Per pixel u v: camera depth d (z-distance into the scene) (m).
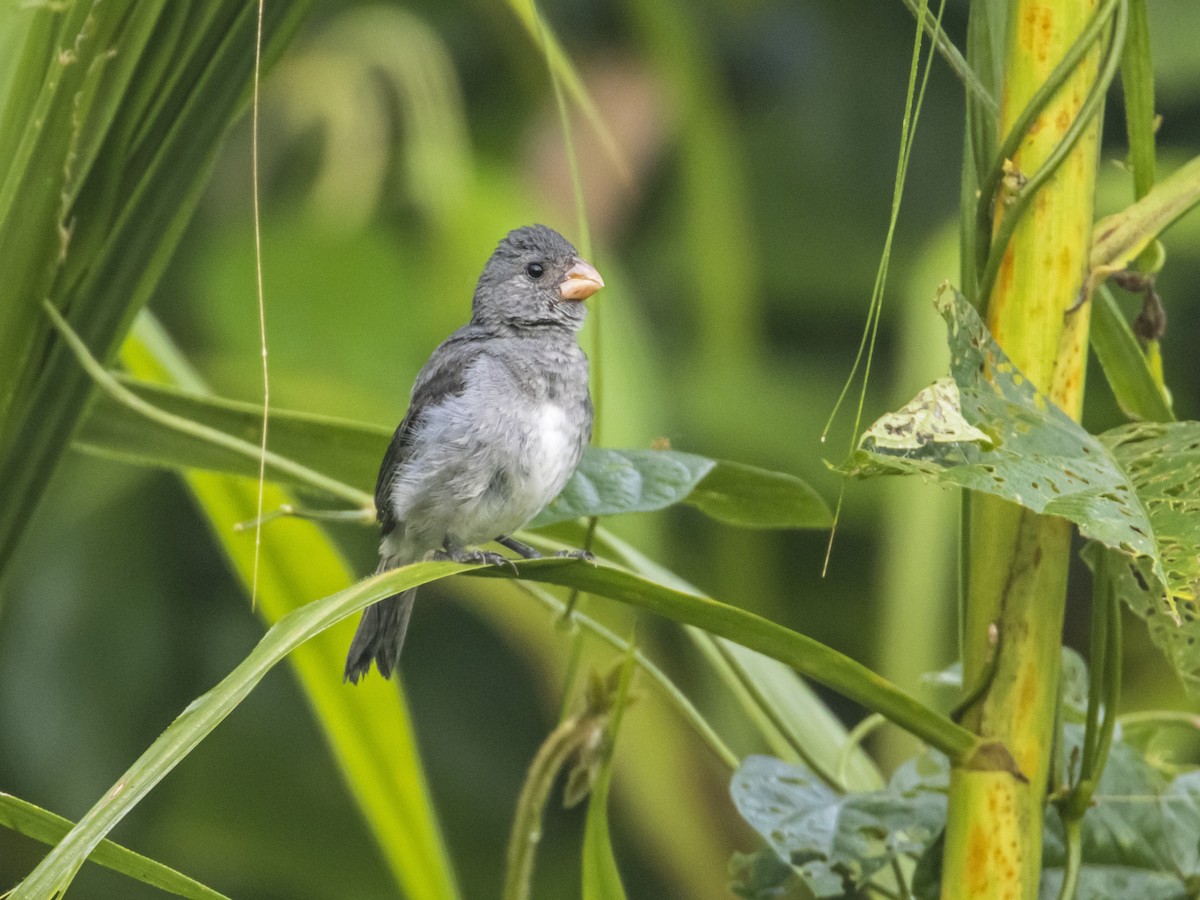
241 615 9.81
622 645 5.08
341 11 10.27
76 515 9.51
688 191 8.97
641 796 8.62
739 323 9.23
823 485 9.51
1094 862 4.44
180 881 3.27
